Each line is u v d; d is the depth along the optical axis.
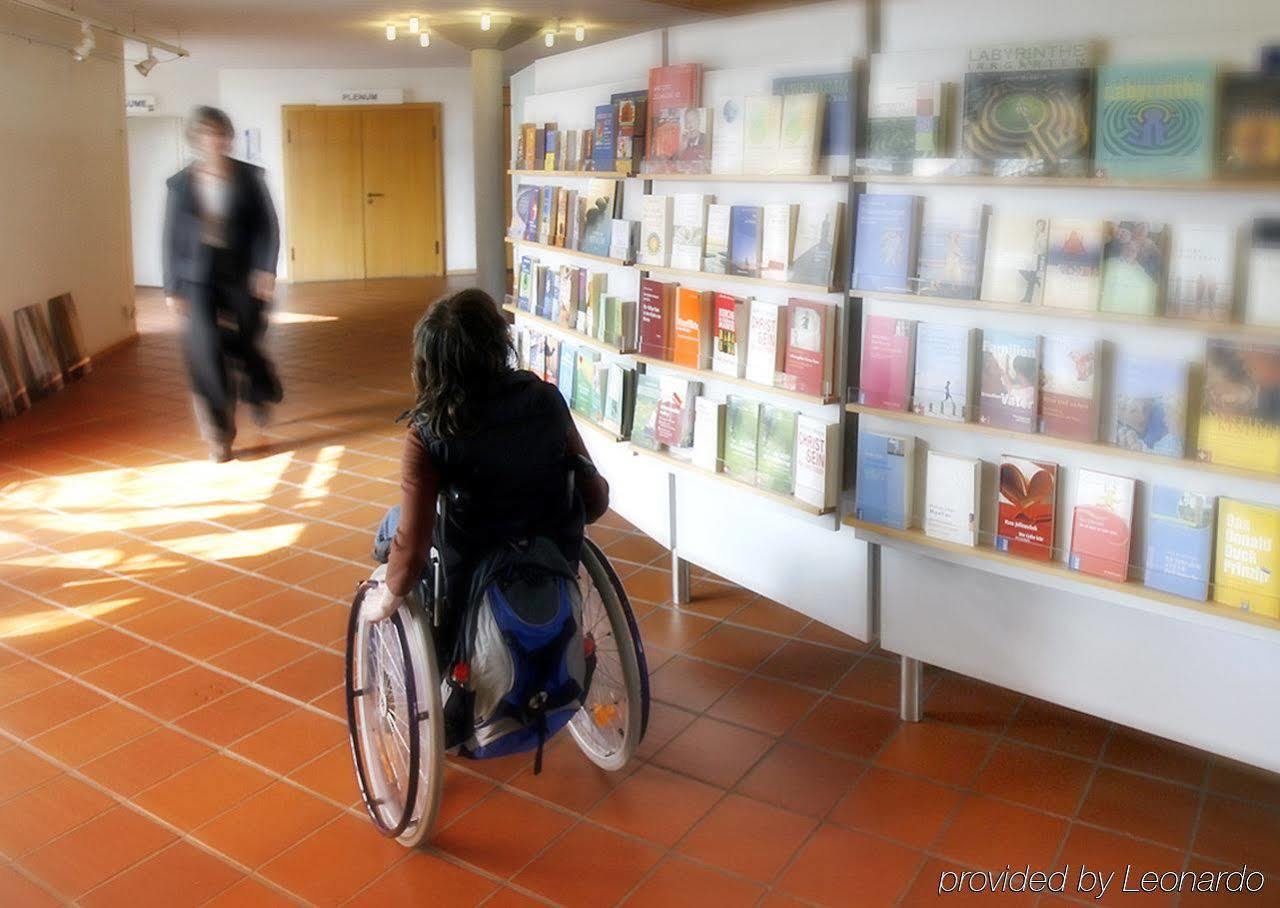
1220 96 2.46
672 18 9.54
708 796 3.04
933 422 3.07
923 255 3.05
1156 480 2.74
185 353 6.13
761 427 3.61
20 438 6.86
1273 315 2.46
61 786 3.12
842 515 3.42
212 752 3.29
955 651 3.22
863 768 3.16
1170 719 2.82
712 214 3.71
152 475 6.07
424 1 8.56
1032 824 2.89
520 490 2.76
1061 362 2.81
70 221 8.91
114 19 9.20
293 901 2.64
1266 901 2.58
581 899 2.63
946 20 2.96
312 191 15.70
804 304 3.37
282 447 6.64
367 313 12.49
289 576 4.64
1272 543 2.54
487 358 2.69
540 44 11.88
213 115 5.90
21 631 4.11
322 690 3.66
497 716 2.68
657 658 3.84
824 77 3.23
